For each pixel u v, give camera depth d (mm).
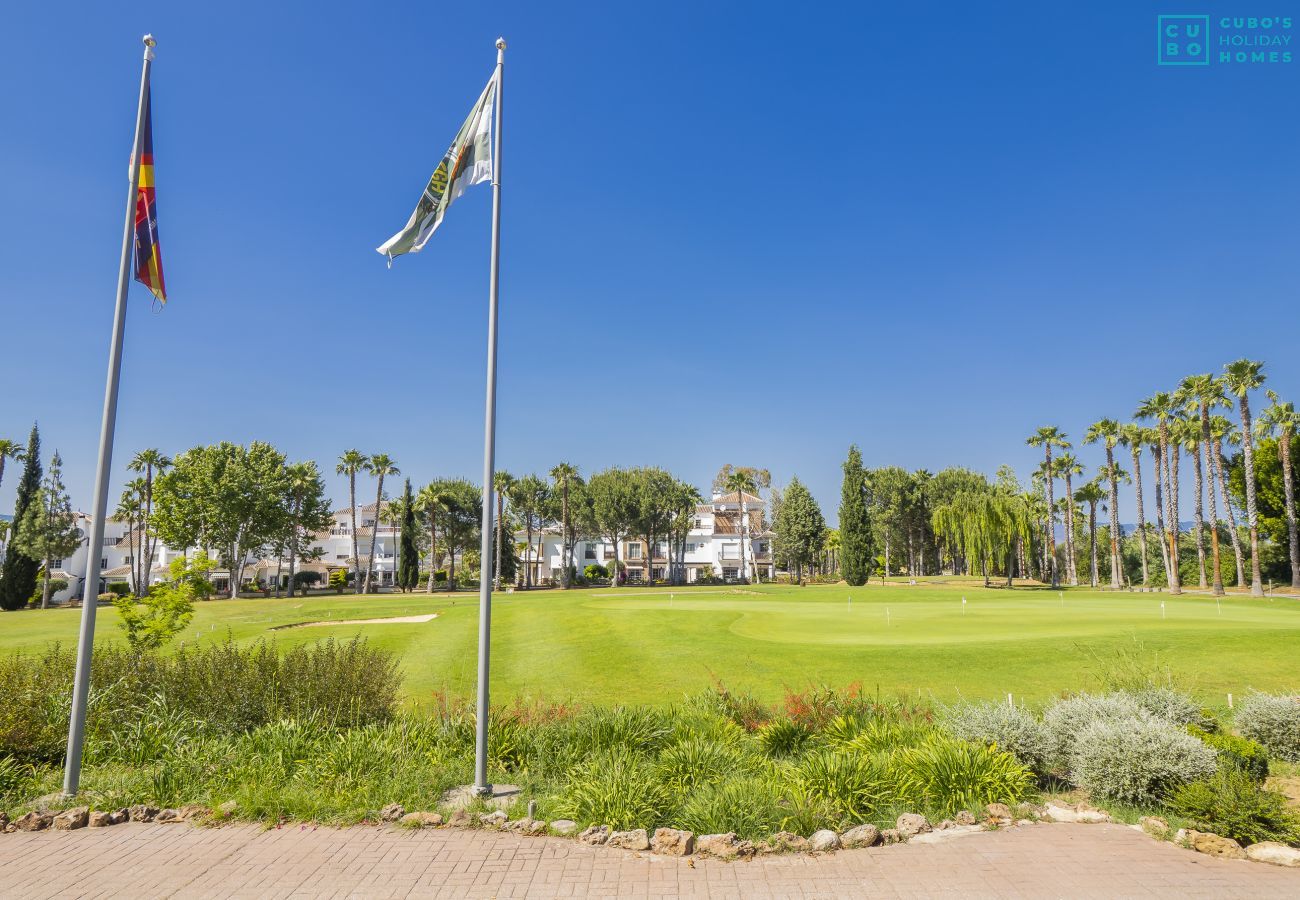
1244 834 6945
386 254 10695
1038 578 91375
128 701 11055
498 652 23484
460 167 10289
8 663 11219
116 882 6176
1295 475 58062
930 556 98250
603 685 18109
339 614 41156
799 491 85500
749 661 19281
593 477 87125
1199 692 15023
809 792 7938
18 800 8250
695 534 101812
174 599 16969
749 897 5879
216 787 8570
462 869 6445
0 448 71938
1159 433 63125
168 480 68438
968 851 6820
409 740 10109
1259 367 49875
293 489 75062
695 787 8328
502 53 9977
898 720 11352
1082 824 7586
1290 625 22859
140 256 9648
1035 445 76500
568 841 7121
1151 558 82125
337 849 6918
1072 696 12719
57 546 63062
